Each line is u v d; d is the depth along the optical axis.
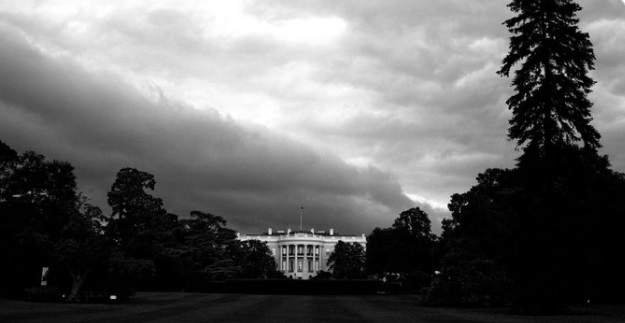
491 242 46.00
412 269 101.62
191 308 34.25
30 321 22.86
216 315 28.30
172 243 83.75
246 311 31.83
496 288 42.28
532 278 32.59
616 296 49.75
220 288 78.81
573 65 33.91
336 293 71.00
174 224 93.38
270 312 31.20
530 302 32.47
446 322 25.72
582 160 35.09
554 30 33.81
